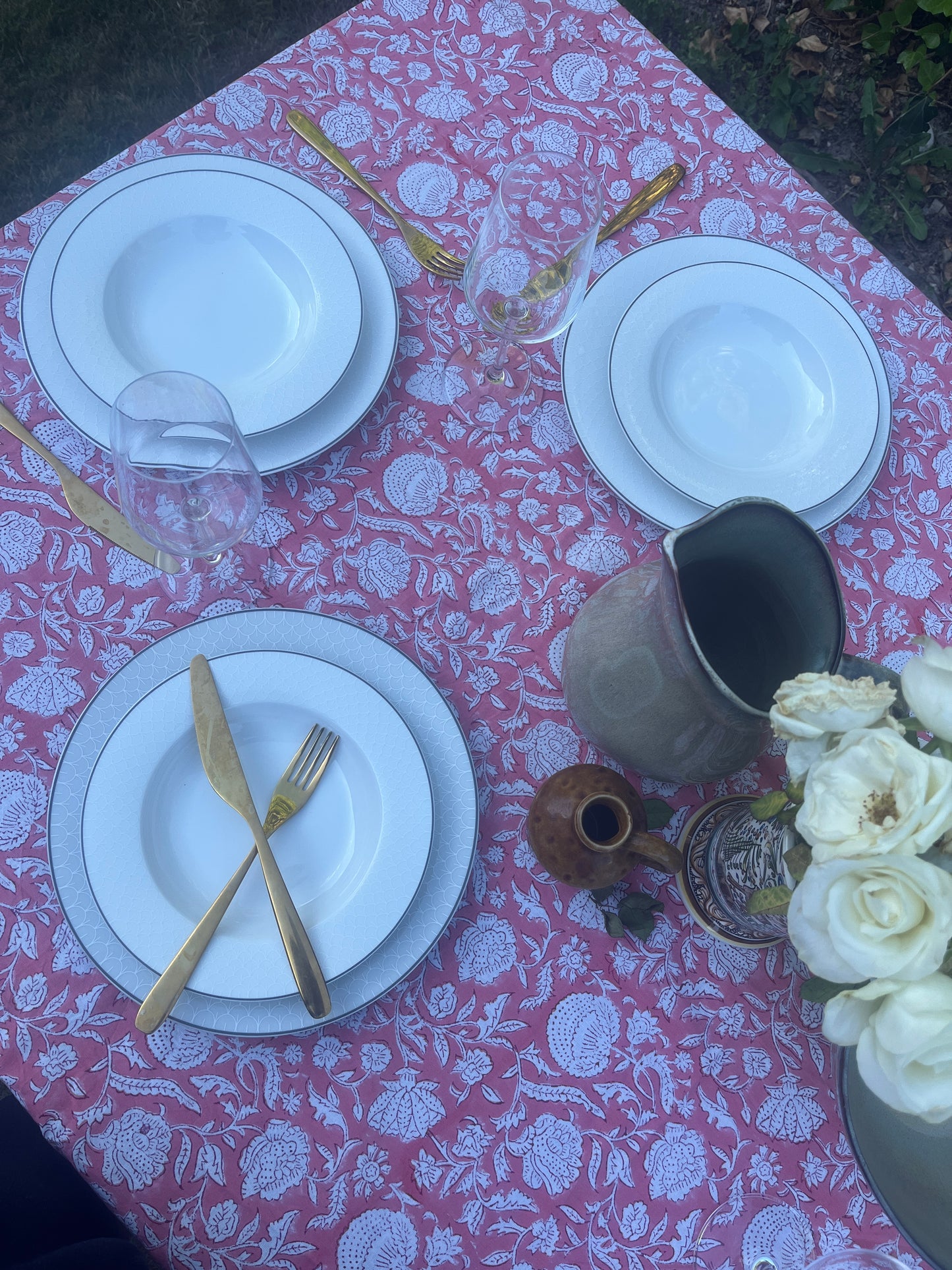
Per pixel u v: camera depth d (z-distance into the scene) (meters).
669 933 0.70
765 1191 0.65
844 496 0.80
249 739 0.68
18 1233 0.70
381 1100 0.63
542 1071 0.65
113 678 0.67
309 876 0.66
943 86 2.10
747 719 0.54
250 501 0.67
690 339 0.83
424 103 0.93
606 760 0.74
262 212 0.79
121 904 0.61
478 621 0.77
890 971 0.40
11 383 0.77
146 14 2.08
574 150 0.94
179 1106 0.62
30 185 1.95
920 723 0.47
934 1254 0.57
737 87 2.11
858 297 0.92
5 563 0.73
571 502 0.81
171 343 0.78
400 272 0.87
